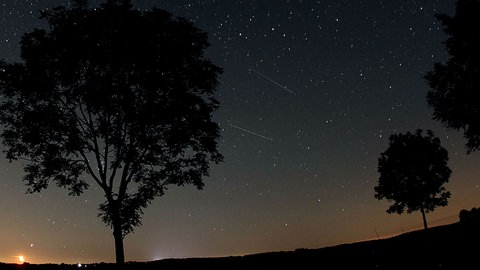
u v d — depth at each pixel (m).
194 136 19.36
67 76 17.86
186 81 19.41
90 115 18.59
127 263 18.70
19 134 18.11
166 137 18.58
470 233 17.97
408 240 19.27
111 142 17.88
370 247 18.78
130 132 18.36
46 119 17.73
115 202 18.59
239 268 16.66
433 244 17.41
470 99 22.77
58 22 18.45
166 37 18.72
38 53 17.94
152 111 18.06
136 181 19.17
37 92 17.98
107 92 17.44
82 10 18.61
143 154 18.77
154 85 18.00
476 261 13.93
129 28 18.12
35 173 18.36
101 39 18.39
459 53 23.08
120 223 18.53
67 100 18.20
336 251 18.72
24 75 18.03
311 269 15.89
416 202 28.05
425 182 28.25
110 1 18.64
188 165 19.69
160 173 19.00
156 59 18.44
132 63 18.28
